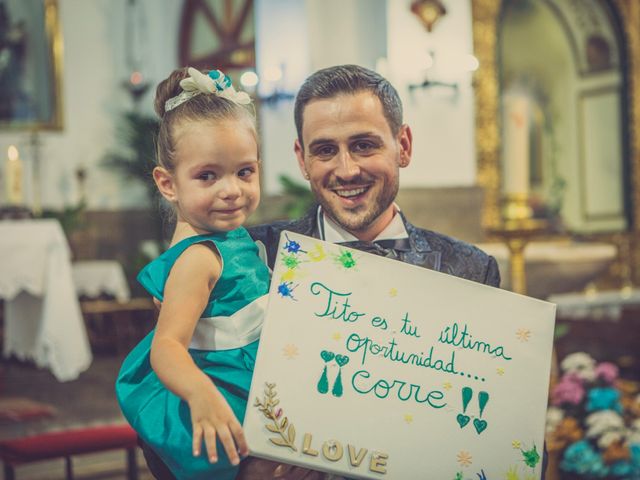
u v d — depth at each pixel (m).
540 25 9.67
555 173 9.84
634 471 3.29
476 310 1.65
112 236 11.20
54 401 6.90
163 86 1.64
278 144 9.12
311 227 1.91
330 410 1.52
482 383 1.63
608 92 10.05
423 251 1.87
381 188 1.77
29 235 6.03
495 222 8.34
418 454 1.56
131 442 3.75
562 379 3.57
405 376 1.58
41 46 10.98
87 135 11.23
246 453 1.36
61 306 6.09
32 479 4.79
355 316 1.58
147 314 9.73
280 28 8.95
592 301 6.74
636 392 3.86
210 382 1.38
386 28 7.98
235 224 1.56
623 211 10.05
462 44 8.22
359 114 1.73
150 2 11.65
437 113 8.16
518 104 5.11
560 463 3.36
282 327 1.53
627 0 9.92
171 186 1.60
